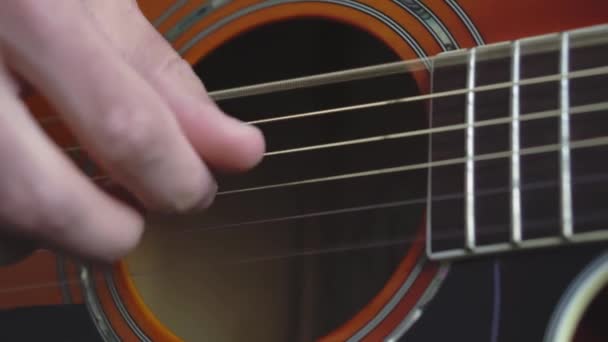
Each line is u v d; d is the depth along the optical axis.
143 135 0.28
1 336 0.38
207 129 0.30
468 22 0.34
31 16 0.27
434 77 0.34
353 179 0.43
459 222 0.32
